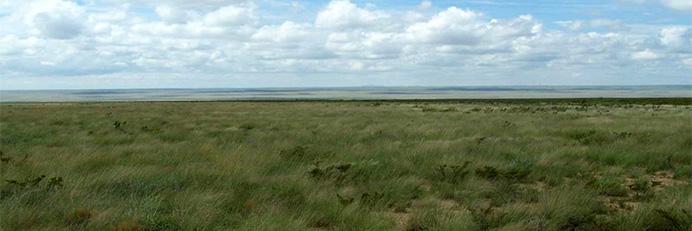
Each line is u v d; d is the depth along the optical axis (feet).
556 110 137.39
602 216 24.75
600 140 56.49
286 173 34.71
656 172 38.83
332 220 23.29
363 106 174.60
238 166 35.22
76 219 21.95
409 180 31.76
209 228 21.12
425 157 42.19
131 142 56.85
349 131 68.80
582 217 23.36
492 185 31.60
